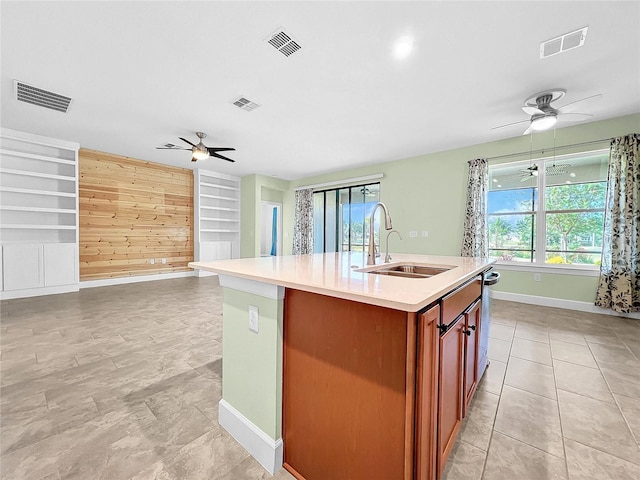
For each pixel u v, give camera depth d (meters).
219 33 2.10
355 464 1.07
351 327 1.07
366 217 6.47
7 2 1.81
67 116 3.63
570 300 3.98
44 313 3.61
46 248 4.58
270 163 6.09
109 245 5.51
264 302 1.32
